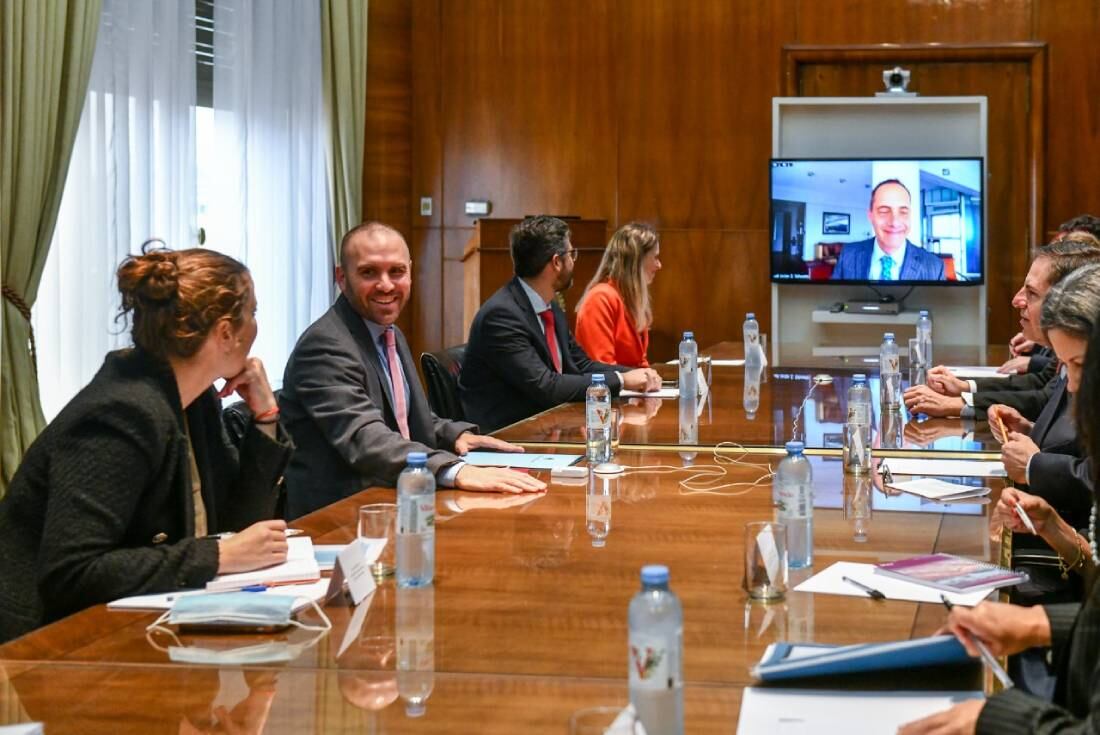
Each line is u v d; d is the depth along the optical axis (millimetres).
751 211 8711
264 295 7672
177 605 1724
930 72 8555
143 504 2027
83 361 6086
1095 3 8305
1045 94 8391
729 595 1872
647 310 5746
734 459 3227
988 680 1447
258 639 1675
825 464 3137
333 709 1404
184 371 2102
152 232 6516
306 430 3143
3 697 1457
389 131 8812
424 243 9039
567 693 1450
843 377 5406
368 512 2107
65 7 5781
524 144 8906
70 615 1862
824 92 8695
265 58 7598
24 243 5637
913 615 1754
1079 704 1478
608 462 3156
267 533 2018
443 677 1511
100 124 6137
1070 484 2801
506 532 2328
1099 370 1438
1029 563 3004
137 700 1441
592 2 8797
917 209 7902
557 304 5547
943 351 7195
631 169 8820
